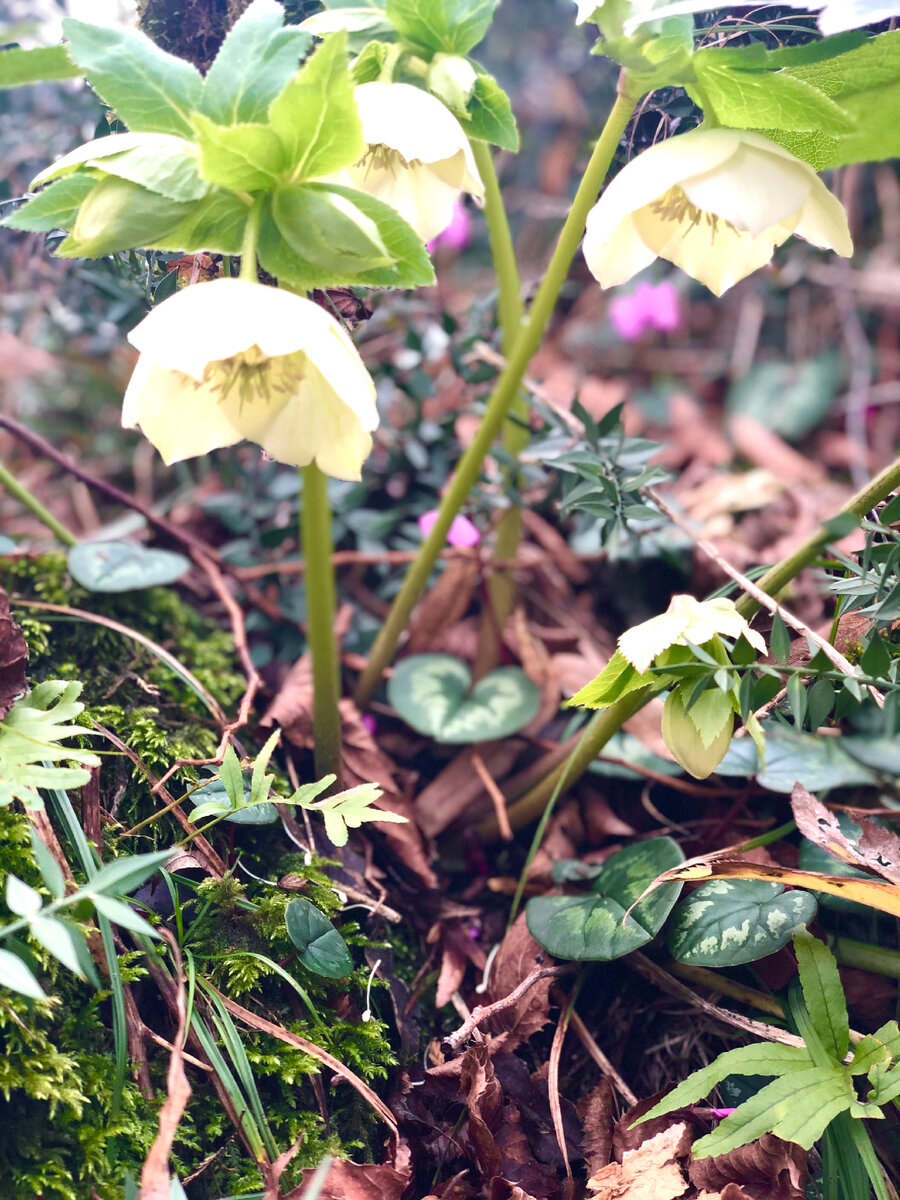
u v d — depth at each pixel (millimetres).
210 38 250
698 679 175
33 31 186
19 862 184
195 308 151
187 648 283
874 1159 177
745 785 269
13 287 345
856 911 215
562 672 305
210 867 214
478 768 275
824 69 189
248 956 200
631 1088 222
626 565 339
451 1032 226
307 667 283
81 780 174
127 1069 181
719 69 171
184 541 303
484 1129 188
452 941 245
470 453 252
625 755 267
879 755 247
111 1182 167
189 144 167
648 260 199
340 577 345
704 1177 186
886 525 190
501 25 515
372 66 199
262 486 331
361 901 231
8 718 189
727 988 217
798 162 169
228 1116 185
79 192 172
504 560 299
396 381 322
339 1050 200
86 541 287
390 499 347
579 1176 198
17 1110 167
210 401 181
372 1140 198
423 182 210
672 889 204
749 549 344
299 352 173
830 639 201
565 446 285
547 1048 226
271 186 166
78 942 164
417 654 302
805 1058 184
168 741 239
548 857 261
